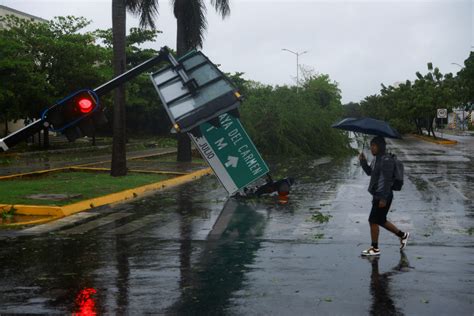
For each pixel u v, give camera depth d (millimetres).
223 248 9703
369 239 10352
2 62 31969
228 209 14195
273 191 15812
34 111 36562
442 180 20344
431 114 60938
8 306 6594
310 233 10984
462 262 8523
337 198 16062
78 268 8391
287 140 33750
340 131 35219
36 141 48562
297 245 9875
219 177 15594
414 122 75750
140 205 15023
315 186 18969
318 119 34812
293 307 6492
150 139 53656
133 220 12680
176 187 19094
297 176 22344
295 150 33719
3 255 9273
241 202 15391
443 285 7320
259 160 15562
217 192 17656
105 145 45312
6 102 33406
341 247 9664
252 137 33719
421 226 11586
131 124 57000
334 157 33812
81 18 41125
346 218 12711
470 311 6344
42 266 8523
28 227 11859
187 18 26797
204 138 15398
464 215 12977
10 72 33344
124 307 6539
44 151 35750
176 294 7027
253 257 8984
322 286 7309
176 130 8047
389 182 8820
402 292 7031
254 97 35875
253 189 16219
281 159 32188
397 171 8922
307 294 6980
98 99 7113
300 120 34250
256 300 6758
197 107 8086
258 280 7625
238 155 15539
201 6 27047
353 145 46062
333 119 35375
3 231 11406
